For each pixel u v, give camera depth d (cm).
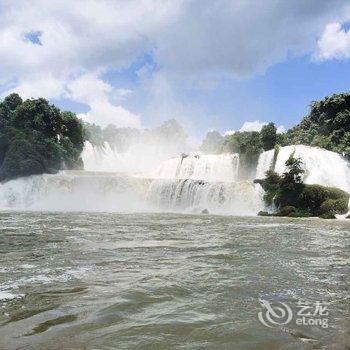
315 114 6181
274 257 1209
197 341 538
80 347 513
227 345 526
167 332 567
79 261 1097
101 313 645
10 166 5553
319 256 1245
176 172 5784
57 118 6931
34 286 813
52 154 6034
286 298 746
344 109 5838
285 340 544
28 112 6725
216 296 750
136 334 559
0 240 1552
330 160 4712
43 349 506
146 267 1018
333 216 3559
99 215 3347
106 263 1069
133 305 688
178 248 1368
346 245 1530
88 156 8669
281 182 4109
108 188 5128
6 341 532
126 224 2405
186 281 864
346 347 523
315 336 560
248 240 1641
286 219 3219
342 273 980
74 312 650
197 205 4516
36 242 1494
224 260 1140
